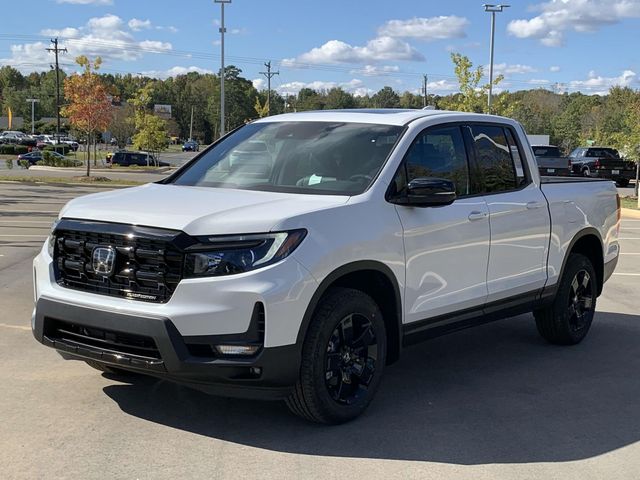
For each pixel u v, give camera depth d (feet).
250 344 12.46
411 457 12.94
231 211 13.26
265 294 12.34
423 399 16.20
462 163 17.35
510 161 19.04
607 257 22.66
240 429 14.01
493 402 16.11
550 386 17.39
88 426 13.97
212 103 450.71
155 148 175.11
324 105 386.52
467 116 18.12
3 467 12.09
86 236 13.62
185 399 15.56
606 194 22.62
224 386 12.64
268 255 12.62
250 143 17.84
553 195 19.94
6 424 13.99
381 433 14.02
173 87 492.54
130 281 13.01
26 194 77.41
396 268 14.83
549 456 13.16
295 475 12.05
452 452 13.23
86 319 13.08
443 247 15.99
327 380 13.76
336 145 16.39
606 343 21.74
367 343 14.57
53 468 12.09
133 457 12.60
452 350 20.68
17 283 27.99
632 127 90.02
